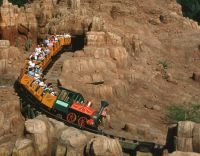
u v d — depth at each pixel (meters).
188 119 30.55
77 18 38.97
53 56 34.19
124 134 25.12
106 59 34.44
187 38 49.22
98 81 31.58
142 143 22.09
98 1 46.41
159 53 44.94
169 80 39.03
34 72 27.72
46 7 43.53
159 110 31.94
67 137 20.58
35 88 25.62
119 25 44.97
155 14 51.25
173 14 53.09
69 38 37.34
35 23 42.75
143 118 29.88
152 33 49.00
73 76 31.41
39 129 20.81
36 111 25.28
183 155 18.94
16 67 32.75
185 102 34.50
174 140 20.36
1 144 21.86
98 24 37.41
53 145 21.11
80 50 35.97
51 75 32.03
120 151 20.00
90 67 32.78
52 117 24.80
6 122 23.69
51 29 40.16
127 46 40.38
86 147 20.02
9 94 26.89
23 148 20.28
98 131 23.66
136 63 39.44
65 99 24.97
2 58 34.03
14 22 42.09
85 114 24.34
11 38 41.94
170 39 48.66
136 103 32.41
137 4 50.53
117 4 46.69
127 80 35.25
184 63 44.91
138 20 48.38
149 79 37.31
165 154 20.56
